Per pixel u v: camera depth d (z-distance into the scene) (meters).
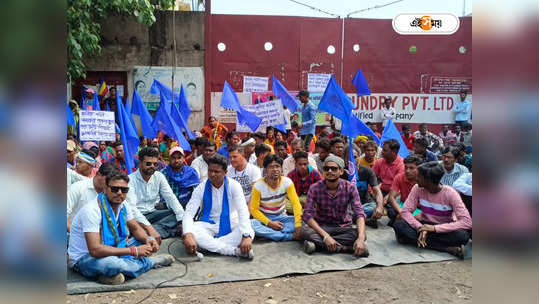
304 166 5.31
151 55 10.52
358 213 4.46
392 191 5.30
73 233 3.68
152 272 3.84
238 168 5.42
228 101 7.62
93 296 3.34
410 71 11.58
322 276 3.81
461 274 3.84
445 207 4.45
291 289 3.53
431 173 4.30
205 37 10.67
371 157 6.16
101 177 4.04
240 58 11.14
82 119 5.23
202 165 5.83
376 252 4.38
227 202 4.53
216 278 3.71
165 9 10.56
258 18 11.12
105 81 10.49
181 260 4.17
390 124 7.16
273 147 7.96
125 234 3.80
